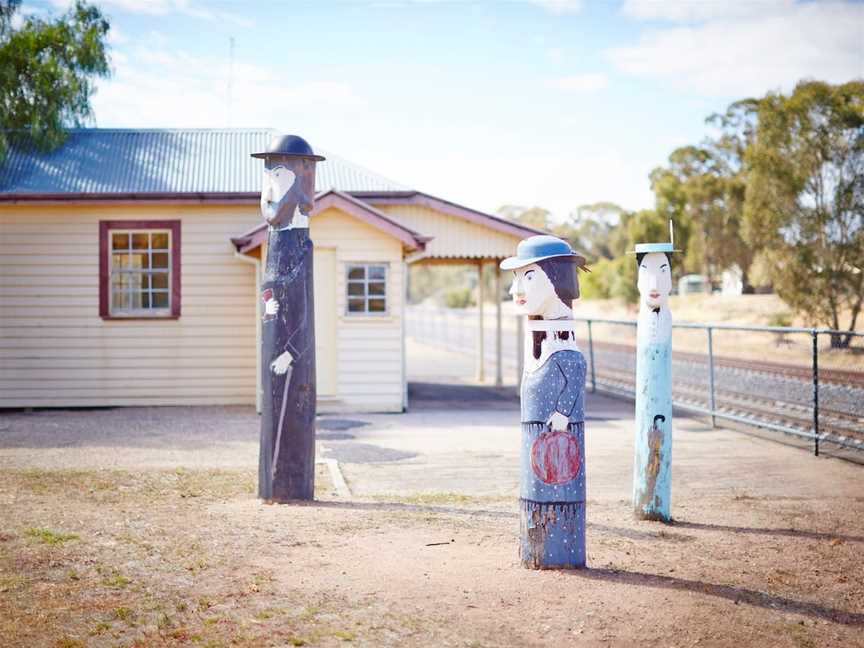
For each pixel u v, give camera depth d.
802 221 29.28
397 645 4.84
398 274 15.71
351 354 15.68
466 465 10.63
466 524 7.49
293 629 5.04
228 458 10.80
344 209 15.38
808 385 15.25
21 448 11.48
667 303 7.79
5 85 17.47
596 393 19.92
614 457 11.34
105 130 18.73
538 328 6.10
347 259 15.63
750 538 7.20
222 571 6.06
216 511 7.85
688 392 17.88
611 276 52.44
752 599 5.67
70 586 5.72
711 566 6.37
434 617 5.22
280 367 8.32
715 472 10.36
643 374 7.80
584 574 6.03
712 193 52.47
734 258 52.22
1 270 16.34
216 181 17.23
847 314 31.19
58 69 17.83
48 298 16.39
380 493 8.98
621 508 8.31
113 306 16.58
